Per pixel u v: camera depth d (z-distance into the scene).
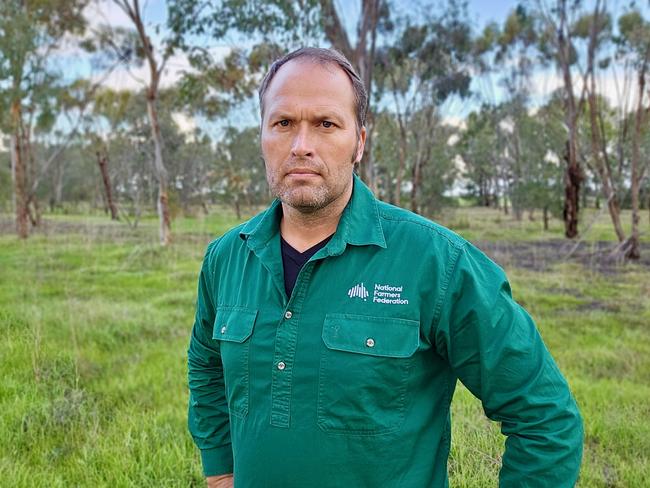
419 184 26.16
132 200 37.59
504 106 27.14
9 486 3.19
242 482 1.37
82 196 49.81
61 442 3.84
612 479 3.40
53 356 5.34
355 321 1.27
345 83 1.34
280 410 1.30
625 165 20.59
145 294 8.98
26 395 4.41
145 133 31.91
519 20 20.61
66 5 18.73
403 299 1.27
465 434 3.47
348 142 1.33
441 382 1.35
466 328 1.25
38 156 39.81
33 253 13.23
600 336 6.62
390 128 28.05
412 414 1.29
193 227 23.39
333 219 1.37
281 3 12.51
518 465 1.24
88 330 6.34
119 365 5.44
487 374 1.25
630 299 9.05
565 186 20.02
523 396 1.23
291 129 1.32
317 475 1.27
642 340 6.51
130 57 19.20
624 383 5.04
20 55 16.94
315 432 1.27
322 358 1.27
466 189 53.84
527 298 8.83
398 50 21.17
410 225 1.33
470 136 30.67
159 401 4.59
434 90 23.66
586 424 4.08
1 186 20.06
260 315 1.37
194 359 1.72
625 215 30.42
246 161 31.23
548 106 23.89
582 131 22.72
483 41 24.42
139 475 3.40
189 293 8.82
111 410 4.45
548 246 17.39
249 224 1.51
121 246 15.64
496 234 21.84
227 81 16.38
